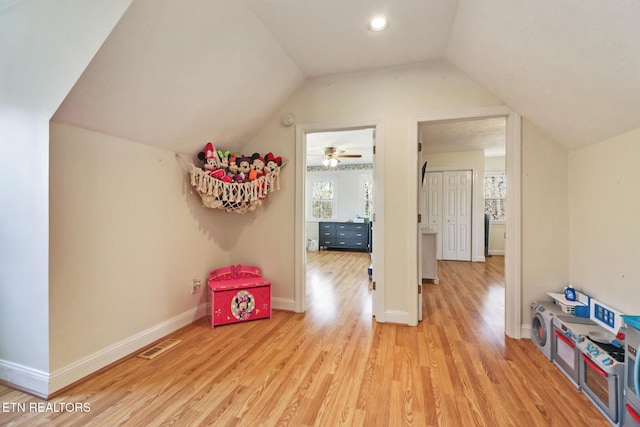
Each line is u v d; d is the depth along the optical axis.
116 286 1.95
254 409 1.49
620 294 1.68
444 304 3.18
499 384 1.70
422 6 1.85
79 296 1.73
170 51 1.67
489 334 2.40
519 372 1.83
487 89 2.39
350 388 1.67
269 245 2.99
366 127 2.75
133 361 1.96
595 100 1.55
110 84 1.59
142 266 2.15
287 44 2.27
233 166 2.68
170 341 2.26
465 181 5.97
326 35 2.16
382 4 1.84
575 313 1.92
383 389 1.66
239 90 2.35
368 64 2.58
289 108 2.91
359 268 5.24
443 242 6.10
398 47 2.32
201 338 2.32
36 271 1.59
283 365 1.91
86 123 1.70
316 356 2.03
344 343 2.23
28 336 1.62
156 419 1.42
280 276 2.97
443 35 2.16
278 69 2.48
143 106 1.85
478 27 1.80
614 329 1.65
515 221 2.32
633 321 1.29
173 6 1.48
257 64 2.26
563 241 2.25
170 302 2.41
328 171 8.05
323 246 7.69
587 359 1.54
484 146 5.46
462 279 4.37
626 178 1.63
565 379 1.75
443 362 1.95
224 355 2.05
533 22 1.41
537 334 2.19
